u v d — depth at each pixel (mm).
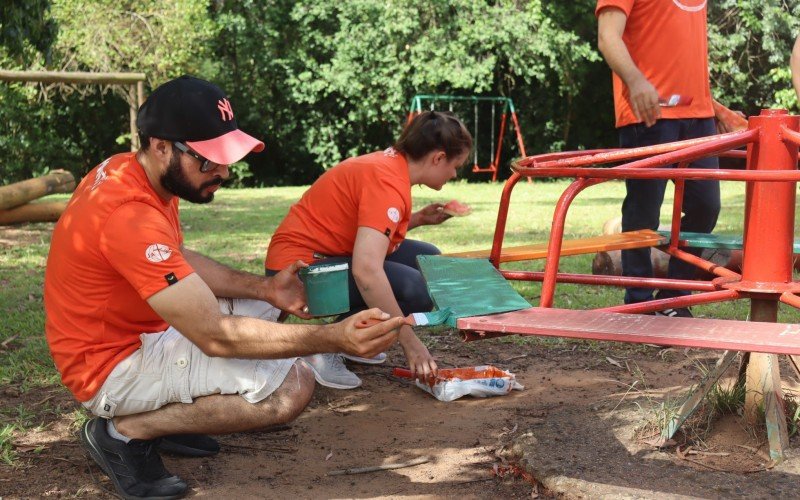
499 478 2826
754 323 2289
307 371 2744
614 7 4168
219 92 2557
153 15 19438
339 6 20844
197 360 2611
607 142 23297
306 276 2869
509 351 4461
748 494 2521
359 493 2725
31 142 20953
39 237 9203
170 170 2508
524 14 19891
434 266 3176
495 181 20438
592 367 4145
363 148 22641
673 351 4383
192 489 2762
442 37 20375
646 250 4742
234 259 7371
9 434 3168
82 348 2609
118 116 22359
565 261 7223
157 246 2451
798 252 3572
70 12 18781
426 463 2977
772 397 2838
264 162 23125
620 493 2520
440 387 3670
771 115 2855
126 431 2670
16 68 18578
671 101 4055
